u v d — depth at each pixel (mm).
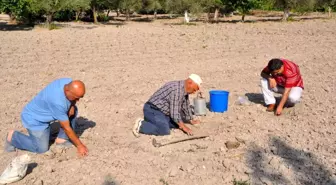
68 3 24766
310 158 5582
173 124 6652
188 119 6754
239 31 21938
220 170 5305
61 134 5898
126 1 35094
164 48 15375
